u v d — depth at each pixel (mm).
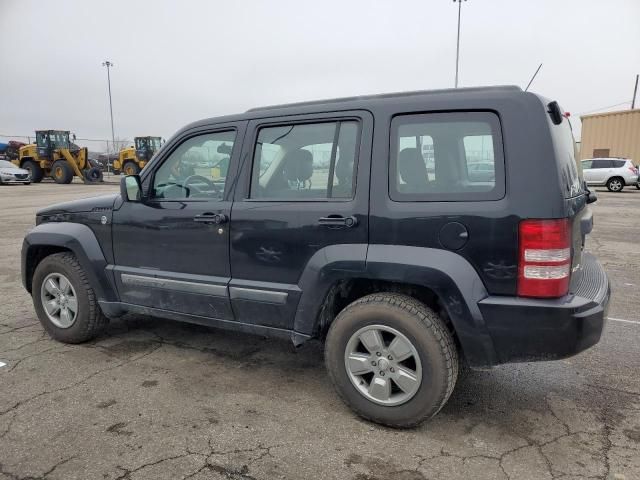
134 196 3848
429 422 3084
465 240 2719
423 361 2842
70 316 4289
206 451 2754
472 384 3607
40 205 16766
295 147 3295
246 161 3432
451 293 2740
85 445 2799
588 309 2674
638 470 2590
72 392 3428
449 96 2867
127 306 4047
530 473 2570
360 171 3006
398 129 2965
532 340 2660
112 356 4074
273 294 3281
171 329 4750
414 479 2527
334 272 3025
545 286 2600
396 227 2873
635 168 23781
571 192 2754
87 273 4125
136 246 3893
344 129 3133
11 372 3744
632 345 4328
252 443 2838
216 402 3314
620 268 7344
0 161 28609
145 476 2533
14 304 5531
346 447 2807
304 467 2621
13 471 2562
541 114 2648
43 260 4344
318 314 3189
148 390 3473
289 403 3312
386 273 2875
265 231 3287
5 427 2973
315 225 3102
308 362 4000
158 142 33000
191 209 3592
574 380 3664
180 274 3688
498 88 2793
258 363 3971
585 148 28328
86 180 30109
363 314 2977
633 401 3344
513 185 2643
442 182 2844
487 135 2742
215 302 3545
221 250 3477
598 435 2934
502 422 3084
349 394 3094
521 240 2619
